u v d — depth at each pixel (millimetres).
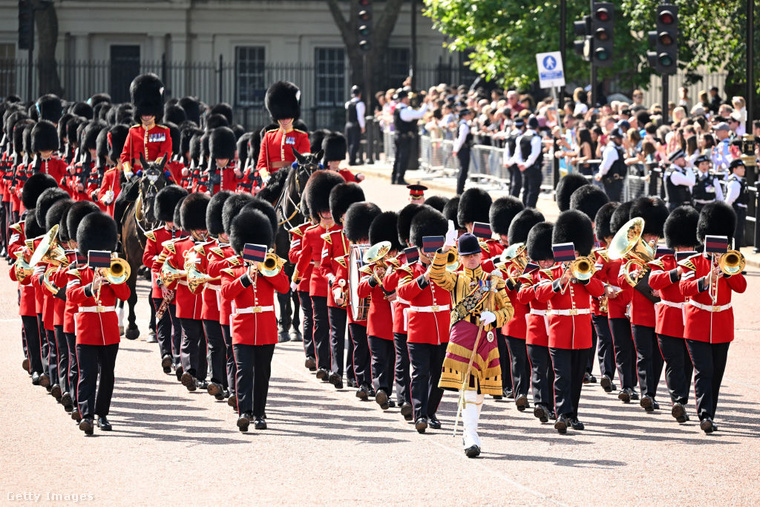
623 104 101750
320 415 44031
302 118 177000
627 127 97312
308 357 51250
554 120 105625
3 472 36531
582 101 107938
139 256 56594
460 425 42812
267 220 43219
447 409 45469
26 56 173375
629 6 119812
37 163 77938
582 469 37188
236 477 36125
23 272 47375
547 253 42969
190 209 46875
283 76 176750
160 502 33750
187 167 79500
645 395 44969
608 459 38344
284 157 61594
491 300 39250
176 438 40625
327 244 49000
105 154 73188
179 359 49812
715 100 112562
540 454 38938
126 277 40031
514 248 43875
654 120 96312
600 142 93750
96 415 42062
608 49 97875
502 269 43969
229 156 72562
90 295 40656
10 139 93000
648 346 44969
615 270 45812
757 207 80375
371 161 140000
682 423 43188
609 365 47750
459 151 109188
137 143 62562
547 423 43250
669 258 43500
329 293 48000
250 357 41875
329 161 60812
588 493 34750
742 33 114812
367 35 129750
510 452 39156
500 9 125375
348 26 162625
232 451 39031
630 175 89625
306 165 56375
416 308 41969
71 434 41094
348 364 48312
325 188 49812
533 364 43219
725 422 43375
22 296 48500
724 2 115938
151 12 172625
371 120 140000
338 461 37906
